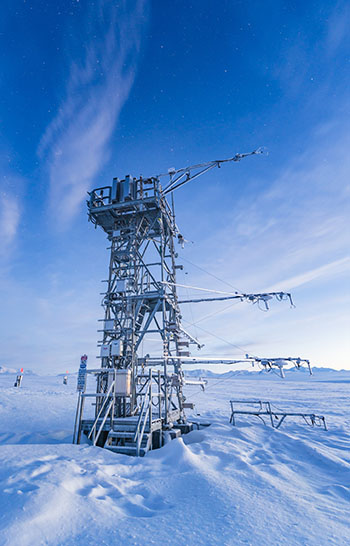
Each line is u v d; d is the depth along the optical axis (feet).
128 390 33.91
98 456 19.76
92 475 14.89
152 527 10.16
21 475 13.50
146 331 41.22
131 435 27.02
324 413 61.36
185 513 11.39
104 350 38.88
